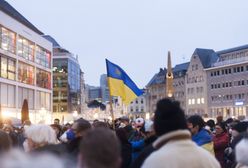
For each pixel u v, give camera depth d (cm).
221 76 10362
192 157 425
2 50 5428
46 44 7162
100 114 5725
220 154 1133
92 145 329
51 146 553
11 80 5694
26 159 350
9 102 5650
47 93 7144
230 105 10050
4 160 348
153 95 13612
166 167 415
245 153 533
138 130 1077
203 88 10931
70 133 1094
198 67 11138
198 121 882
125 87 1644
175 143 436
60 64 10775
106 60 1620
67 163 376
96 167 327
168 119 445
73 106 11244
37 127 611
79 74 12288
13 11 6756
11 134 999
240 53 10038
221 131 1158
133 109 14712
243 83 9756
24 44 6197
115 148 332
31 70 6456
